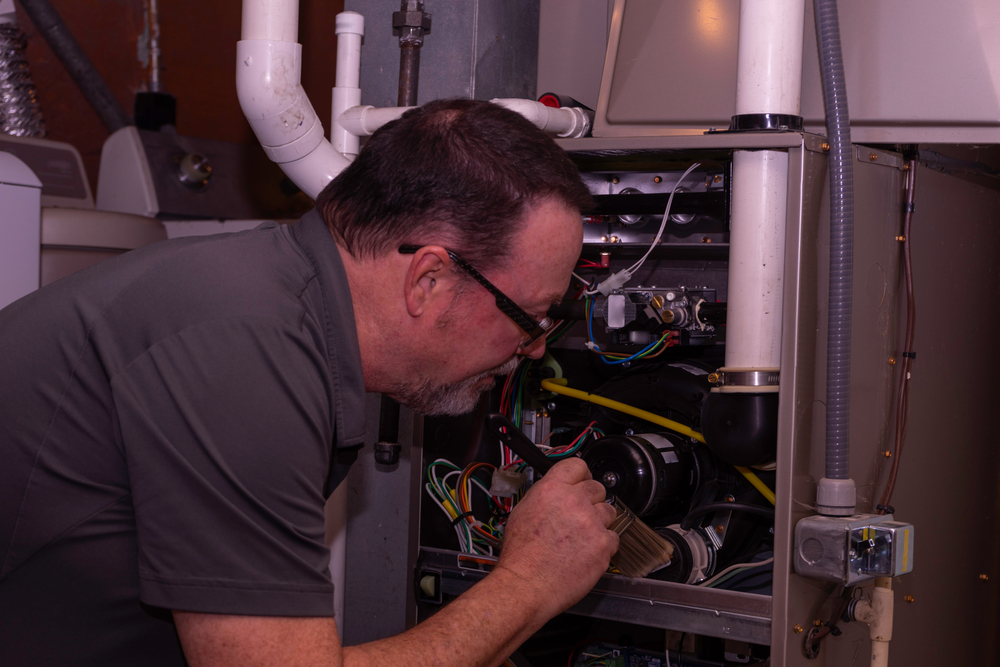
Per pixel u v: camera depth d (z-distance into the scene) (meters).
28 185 1.35
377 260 0.77
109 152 2.18
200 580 0.61
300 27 2.38
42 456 0.68
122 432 0.64
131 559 0.68
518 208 0.75
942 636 1.31
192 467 0.62
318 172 1.30
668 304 1.17
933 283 1.24
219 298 0.68
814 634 1.04
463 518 1.32
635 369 1.31
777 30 1.03
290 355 0.68
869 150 1.09
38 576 0.69
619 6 1.30
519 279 0.78
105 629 0.70
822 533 0.97
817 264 1.02
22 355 0.70
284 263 0.74
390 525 1.52
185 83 2.44
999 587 1.50
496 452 1.43
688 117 1.21
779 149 1.00
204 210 2.21
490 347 0.82
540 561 0.83
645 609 1.10
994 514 1.46
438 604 1.31
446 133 0.76
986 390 1.41
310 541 0.66
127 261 0.74
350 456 0.85
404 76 1.44
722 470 1.23
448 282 0.77
